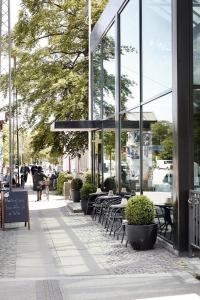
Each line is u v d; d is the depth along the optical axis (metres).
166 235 9.81
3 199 12.93
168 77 9.65
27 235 11.93
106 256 9.16
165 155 9.87
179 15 9.01
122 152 14.28
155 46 10.61
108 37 16.92
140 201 9.73
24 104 28.92
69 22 28.47
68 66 29.11
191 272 7.67
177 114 8.99
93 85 21.28
